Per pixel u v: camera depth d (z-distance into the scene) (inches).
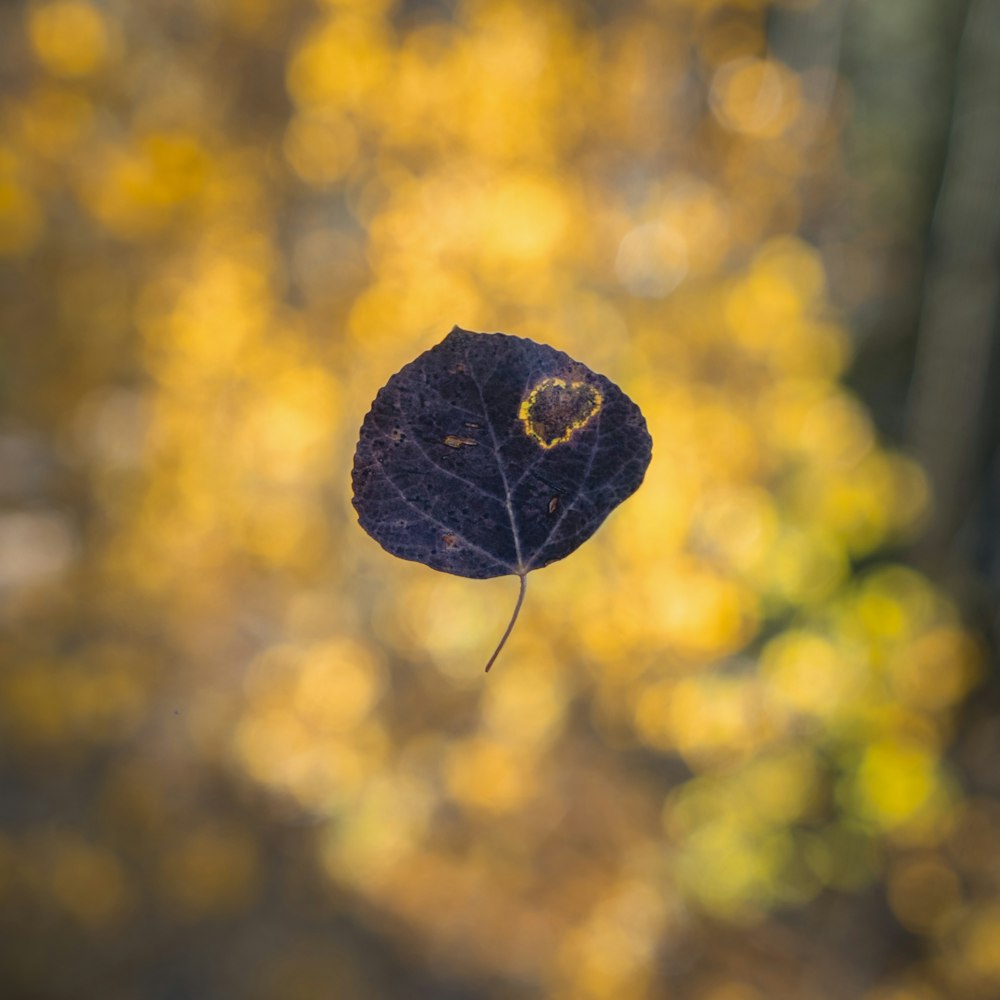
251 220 84.0
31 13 76.4
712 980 90.6
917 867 97.6
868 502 83.4
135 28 81.0
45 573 94.8
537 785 95.0
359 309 78.3
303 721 91.1
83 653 90.1
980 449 119.1
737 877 91.0
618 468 14.9
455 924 92.4
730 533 79.0
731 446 78.7
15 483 97.2
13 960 79.7
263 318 82.6
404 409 14.8
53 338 85.5
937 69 120.6
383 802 93.1
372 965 88.6
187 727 93.2
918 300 123.0
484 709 88.6
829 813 100.0
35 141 77.0
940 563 117.7
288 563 87.8
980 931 92.9
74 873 83.4
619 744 99.3
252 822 93.3
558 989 89.4
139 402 90.5
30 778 90.1
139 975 83.1
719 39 83.1
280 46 82.4
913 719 87.3
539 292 77.6
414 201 77.4
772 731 85.8
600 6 82.0
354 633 92.1
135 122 81.2
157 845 88.3
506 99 76.6
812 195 95.5
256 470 85.4
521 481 14.8
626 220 80.4
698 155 83.4
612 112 79.8
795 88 84.5
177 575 90.5
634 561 77.5
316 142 80.0
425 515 14.8
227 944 86.6
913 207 121.3
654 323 80.3
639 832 96.7
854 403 96.8
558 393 14.9
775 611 92.4
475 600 85.3
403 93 76.9
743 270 85.2
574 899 94.6
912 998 90.1
